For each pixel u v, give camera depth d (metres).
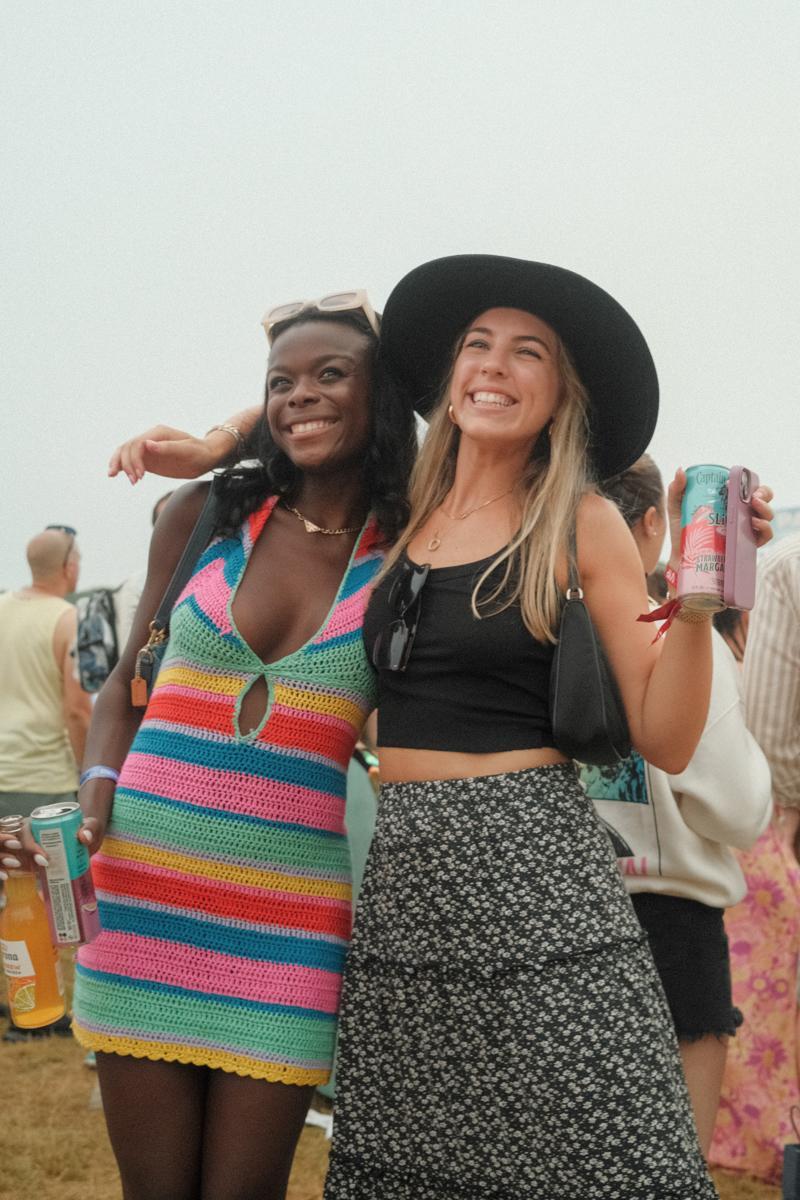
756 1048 3.56
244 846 2.28
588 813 2.15
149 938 2.29
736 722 2.57
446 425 2.41
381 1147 2.15
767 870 3.56
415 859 2.12
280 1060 2.24
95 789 2.41
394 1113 2.14
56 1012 2.29
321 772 2.33
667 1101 2.00
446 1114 2.09
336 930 2.33
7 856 2.24
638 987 2.05
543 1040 2.01
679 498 2.05
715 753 2.52
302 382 2.41
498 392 2.27
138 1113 2.28
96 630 4.32
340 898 2.35
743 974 3.59
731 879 2.62
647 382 2.34
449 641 2.16
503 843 2.08
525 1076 2.02
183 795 2.30
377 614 2.28
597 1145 1.97
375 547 2.43
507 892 2.06
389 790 2.22
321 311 2.45
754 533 1.99
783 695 3.05
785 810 3.54
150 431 2.50
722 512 1.97
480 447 2.31
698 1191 1.96
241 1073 2.23
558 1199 2.00
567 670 2.09
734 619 3.56
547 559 2.15
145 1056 2.26
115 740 2.51
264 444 2.54
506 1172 2.04
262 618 2.38
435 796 2.13
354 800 3.69
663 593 3.11
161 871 2.29
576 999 2.02
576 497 2.22
